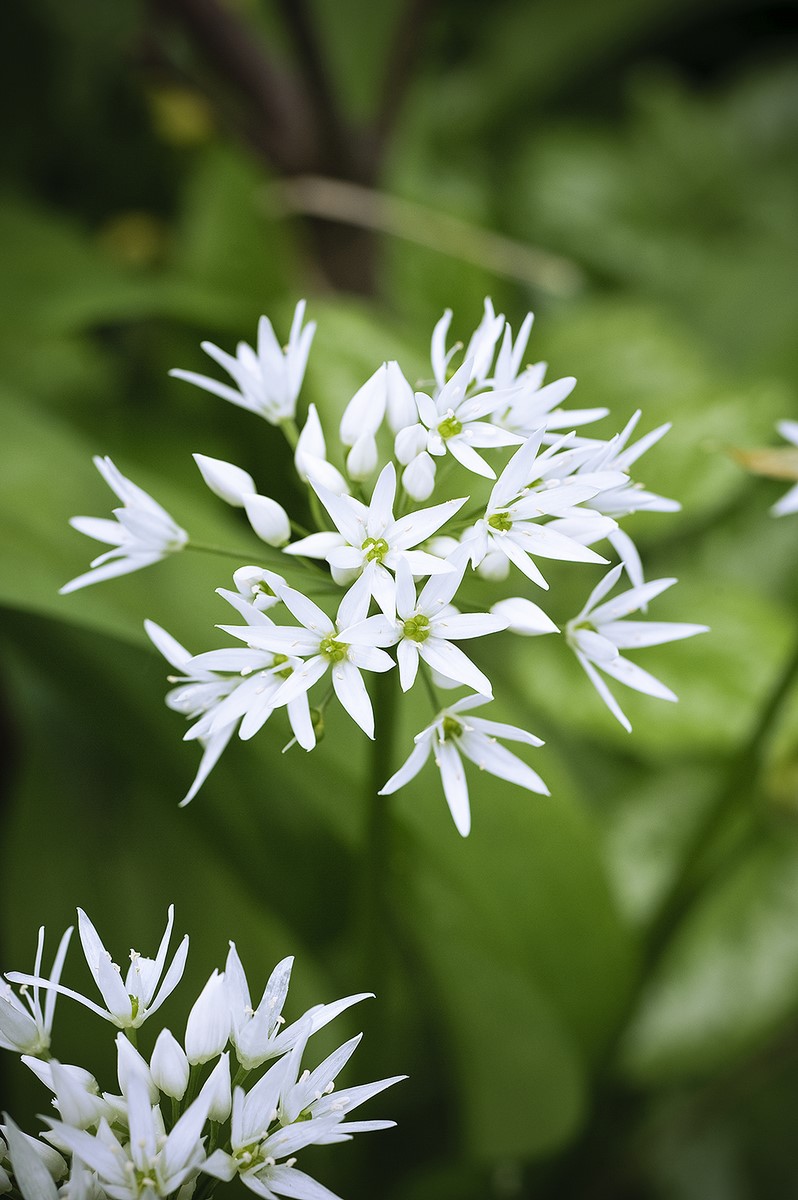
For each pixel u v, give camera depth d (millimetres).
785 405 424
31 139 582
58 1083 288
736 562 479
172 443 441
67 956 381
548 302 594
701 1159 448
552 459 310
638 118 697
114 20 550
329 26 639
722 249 647
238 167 514
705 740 402
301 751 360
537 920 372
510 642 417
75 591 354
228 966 294
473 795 371
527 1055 374
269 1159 290
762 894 428
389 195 546
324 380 402
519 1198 405
